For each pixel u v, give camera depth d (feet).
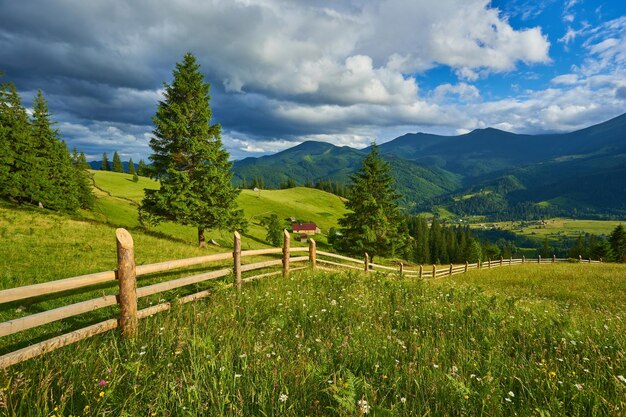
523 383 11.35
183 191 75.10
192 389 9.31
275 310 19.72
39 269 30.71
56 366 11.33
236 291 23.54
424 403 9.57
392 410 8.26
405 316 20.07
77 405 9.20
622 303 42.75
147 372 10.34
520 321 19.74
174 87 77.46
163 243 54.13
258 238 245.45
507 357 13.69
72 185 158.30
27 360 12.04
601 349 14.83
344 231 117.80
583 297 49.49
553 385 10.64
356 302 22.50
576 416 9.30
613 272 89.92
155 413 8.41
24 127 128.77
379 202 113.39
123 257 15.55
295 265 42.42
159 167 77.82
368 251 112.27
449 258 388.37
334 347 13.79
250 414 9.06
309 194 572.51
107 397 8.87
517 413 9.52
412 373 11.27
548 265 126.82
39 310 21.81
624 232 244.83
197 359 11.73
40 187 131.13
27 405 9.02
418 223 453.58
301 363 11.45
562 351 14.34
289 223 371.97
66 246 40.19
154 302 22.39
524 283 68.90
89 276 14.44
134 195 286.25
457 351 14.03
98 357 11.98
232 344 13.60
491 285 65.77
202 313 17.74
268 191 553.64
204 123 79.25
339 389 8.43
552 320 19.01
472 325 18.57
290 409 8.93
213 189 78.64
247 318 17.72
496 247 370.94
